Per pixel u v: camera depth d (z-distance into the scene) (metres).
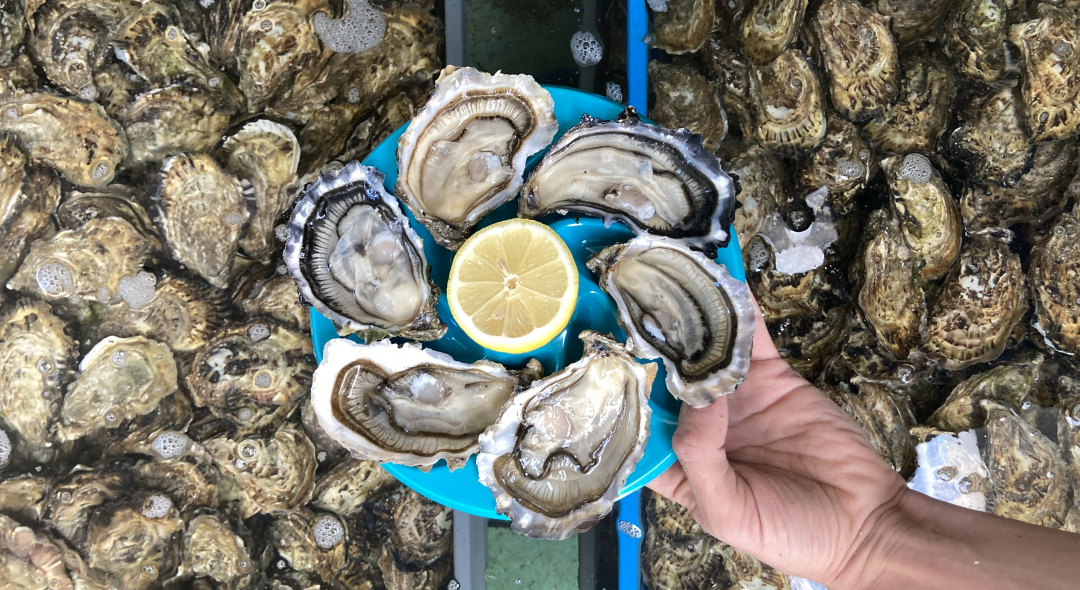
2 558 0.39
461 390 0.37
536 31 0.43
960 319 0.41
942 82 0.40
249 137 0.40
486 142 0.37
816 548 0.33
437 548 0.44
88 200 0.39
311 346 0.41
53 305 0.40
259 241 0.40
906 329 0.41
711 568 0.43
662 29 0.42
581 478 0.36
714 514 0.33
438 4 0.42
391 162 0.37
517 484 0.35
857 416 0.41
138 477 0.40
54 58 0.39
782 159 0.42
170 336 0.40
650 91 0.43
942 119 0.41
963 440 0.41
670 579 0.44
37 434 0.40
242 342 0.40
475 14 0.43
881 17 0.40
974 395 0.41
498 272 0.34
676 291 0.37
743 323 0.36
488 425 0.36
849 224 0.42
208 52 0.39
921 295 0.41
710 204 0.38
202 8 0.39
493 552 0.45
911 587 0.32
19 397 0.39
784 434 0.36
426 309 0.36
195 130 0.40
